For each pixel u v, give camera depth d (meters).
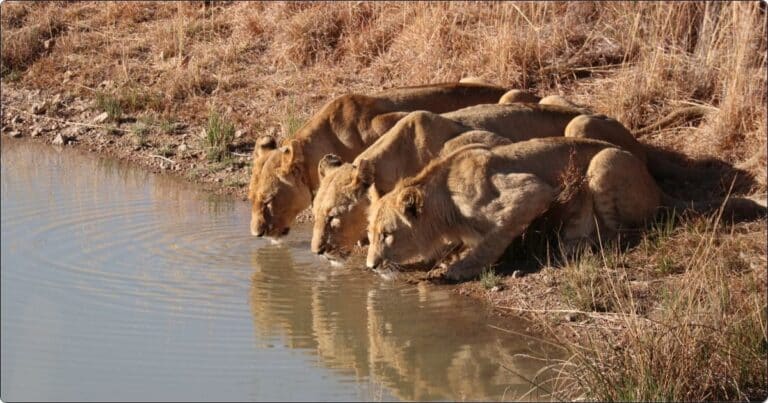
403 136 12.64
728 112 15.08
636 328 9.28
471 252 11.91
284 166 13.14
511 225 11.70
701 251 11.58
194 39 21.72
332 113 13.65
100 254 13.06
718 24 16.59
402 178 12.57
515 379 9.47
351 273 12.34
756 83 15.34
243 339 10.45
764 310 9.99
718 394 9.16
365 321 10.92
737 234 12.18
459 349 10.16
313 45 20.11
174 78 19.95
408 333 10.57
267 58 20.50
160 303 11.36
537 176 12.09
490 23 19.06
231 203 15.41
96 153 18.38
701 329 9.42
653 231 12.16
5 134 19.66
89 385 9.37
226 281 12.12
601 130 13.53
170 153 17.77
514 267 12.04
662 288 11.01
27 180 16.83
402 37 19.42
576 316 10.68
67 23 23.58
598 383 8.95
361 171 11.97
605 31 18.20
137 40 22.36
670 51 17.02
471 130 12.92
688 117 15.88
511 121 13.52
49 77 21.62
